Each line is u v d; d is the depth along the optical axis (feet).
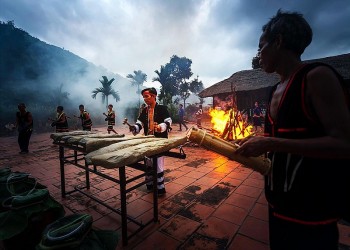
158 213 10.05
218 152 4.04
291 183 3.27
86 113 32.91
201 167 17.46
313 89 2.88
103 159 6.77
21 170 17.92
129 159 6.68
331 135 2.68
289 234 3.42
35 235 6.48
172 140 8.55
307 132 3.07
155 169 8.96
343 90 2.79
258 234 8.27
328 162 3.04
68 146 10.87
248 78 62.28
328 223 3.19
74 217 5.63
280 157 3.53
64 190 12.09
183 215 9.81
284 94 3.31
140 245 7.84
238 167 17.33
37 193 6.79
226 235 8.27
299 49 3.39
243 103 61.31
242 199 11.30
